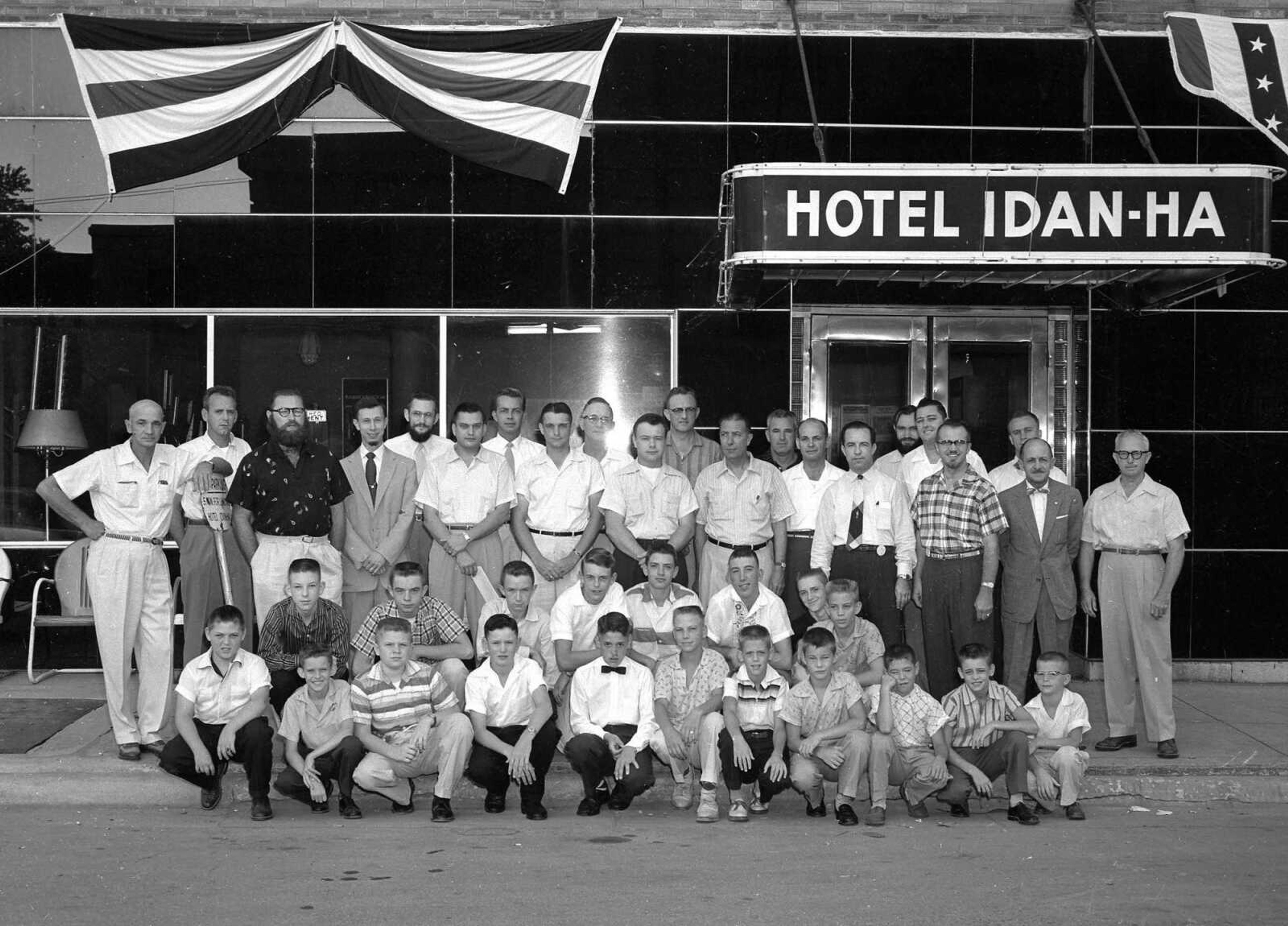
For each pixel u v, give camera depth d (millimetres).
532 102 10438
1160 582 8562
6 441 10609
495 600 8672
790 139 10648
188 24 10328
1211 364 10797
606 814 7602
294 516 8211
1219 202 8930
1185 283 10102
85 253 10492
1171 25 10578
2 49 10461
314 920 5551
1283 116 10570
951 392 11078
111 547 8164
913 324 11031
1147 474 10422
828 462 10836
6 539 10633
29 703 9492
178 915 5609
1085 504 10156
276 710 7957
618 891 5977
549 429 8727
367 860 6500
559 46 10438
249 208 10500
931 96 10711
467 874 6246
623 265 10602
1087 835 7105
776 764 7348
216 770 7562
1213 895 5934
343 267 10516
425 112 10414
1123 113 10734
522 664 7637
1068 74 10742
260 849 6703
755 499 8812
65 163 10477
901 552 8547
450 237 10547
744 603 8195
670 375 10688
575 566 8656
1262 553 10758
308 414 10617
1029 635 8766
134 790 7816
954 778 7484
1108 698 8703
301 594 7738
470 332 10641
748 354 10625
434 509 8711
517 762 7285
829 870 6352
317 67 10383
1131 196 8914
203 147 10359
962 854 6664
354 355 10641
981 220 8906
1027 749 7414
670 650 8211
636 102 10609
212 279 10500
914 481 9328
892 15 10695
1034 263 8914
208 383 10609
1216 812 7707
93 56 10297
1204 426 10766
